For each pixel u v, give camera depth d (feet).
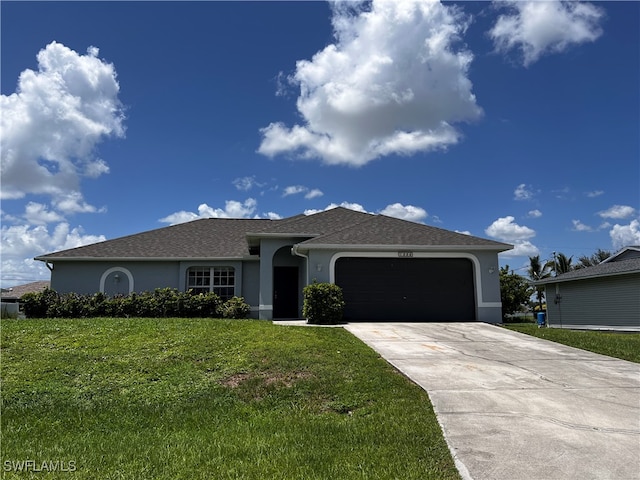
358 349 31.07
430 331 42.88
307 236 58.13
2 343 31.96
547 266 142.20
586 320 74.69
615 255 80.53
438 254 54.39
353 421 18.28
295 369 25.75
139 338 33.27
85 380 24.97
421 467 13.29
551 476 12.60
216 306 56.75
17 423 19.77
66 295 58.08
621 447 14.69
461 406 19.30
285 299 65.36
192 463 14.37
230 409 20.88
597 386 22.99
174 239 69.15
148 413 20.76
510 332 43.04
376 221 60.80
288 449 15.29
